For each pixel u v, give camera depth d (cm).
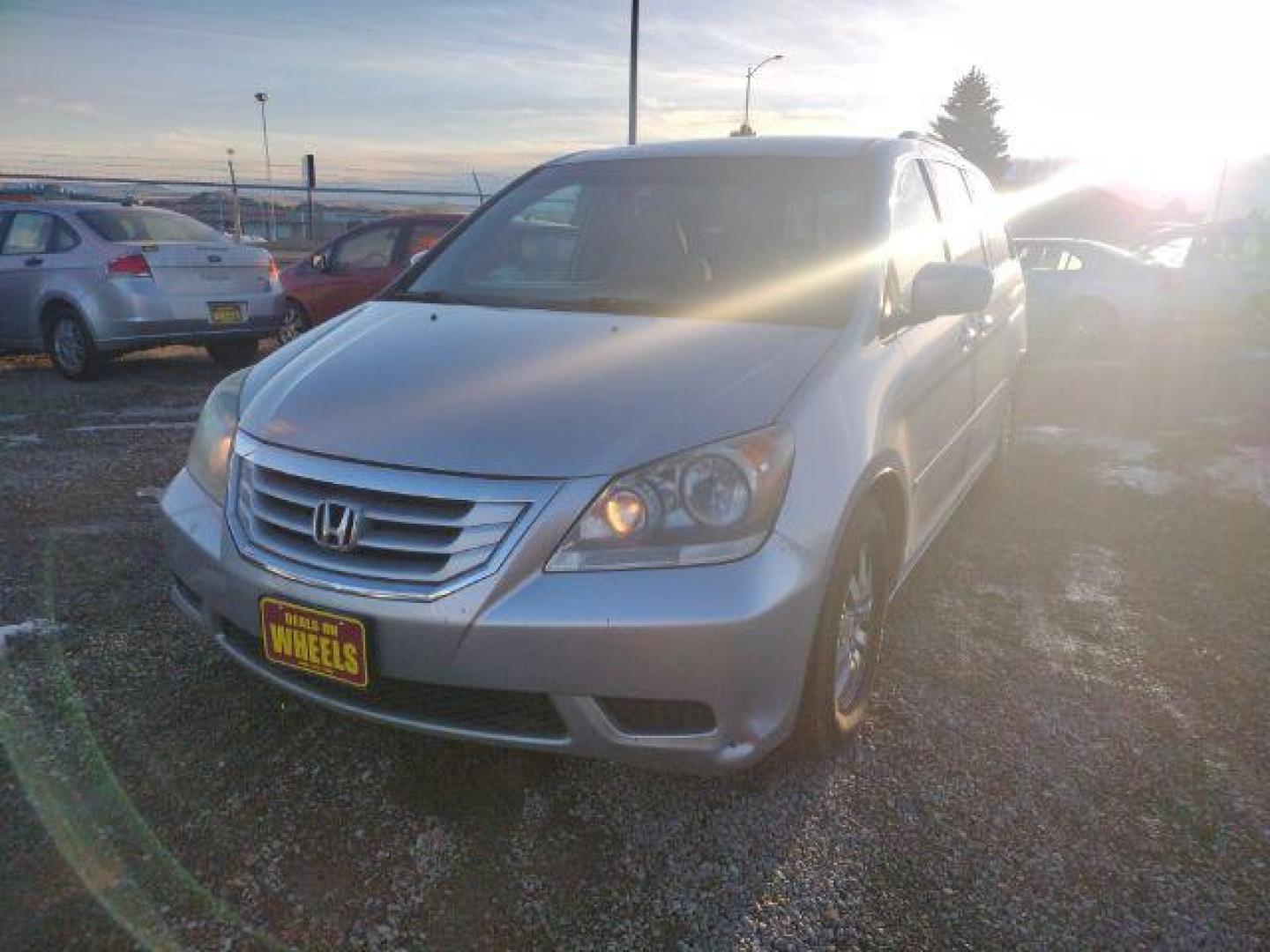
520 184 389
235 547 242
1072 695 312
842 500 235
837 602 241
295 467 233
